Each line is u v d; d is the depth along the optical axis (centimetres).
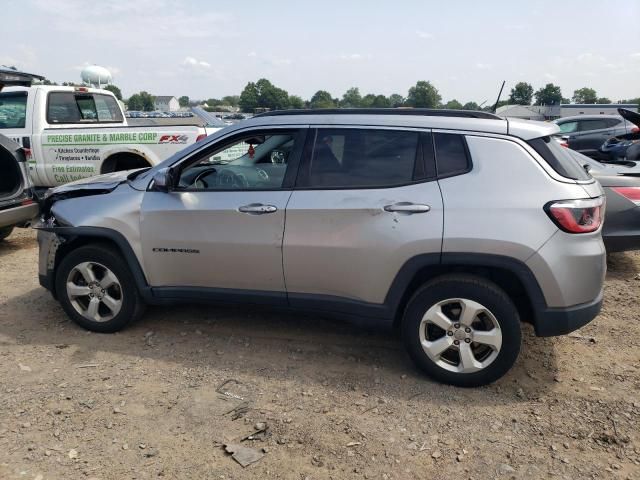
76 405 343
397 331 455
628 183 558
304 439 311
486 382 360
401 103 2086
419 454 299
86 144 810
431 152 362
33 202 676
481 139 355
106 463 289
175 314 489
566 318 342
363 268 368
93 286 443
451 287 352
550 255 334
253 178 404
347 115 387
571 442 309
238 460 292
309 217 374
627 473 283
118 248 438
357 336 446
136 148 791
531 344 431
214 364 399
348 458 296
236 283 406
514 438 313
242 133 404
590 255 339
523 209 337
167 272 420
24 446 302
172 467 287
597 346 428
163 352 417
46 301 523
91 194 446
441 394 359
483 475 283
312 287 388
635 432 317
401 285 363
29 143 834
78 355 411
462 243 343
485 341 352
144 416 332
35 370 388
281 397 355
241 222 390
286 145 398
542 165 345
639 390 363
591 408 342
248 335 447
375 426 324
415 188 358
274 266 389
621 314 491
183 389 364
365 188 367
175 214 406
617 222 562
